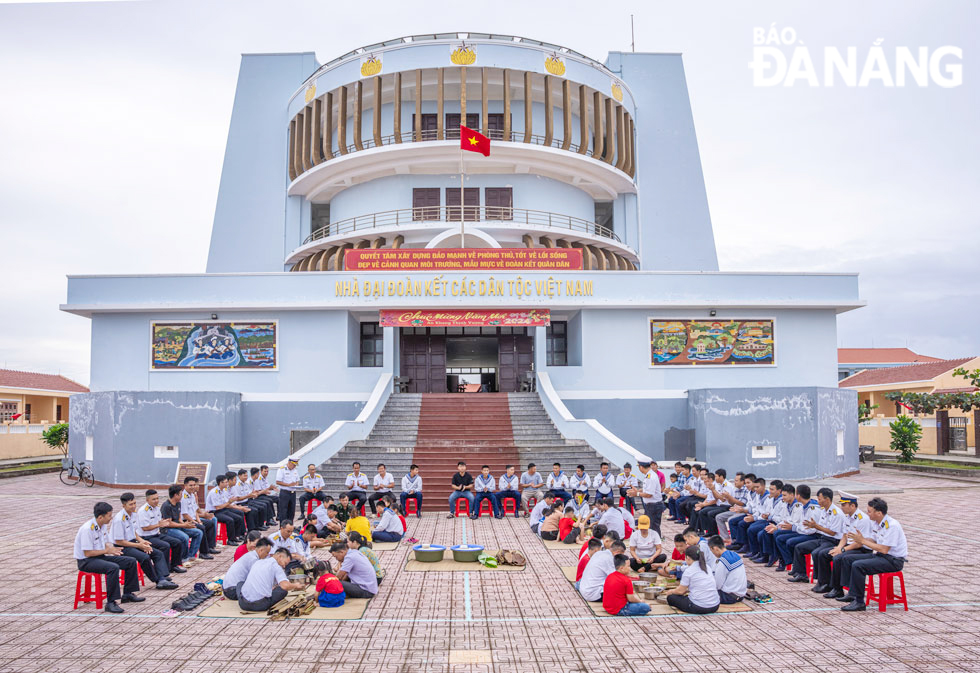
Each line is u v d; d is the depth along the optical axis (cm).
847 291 2617
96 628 890
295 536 1144
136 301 2520
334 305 2498
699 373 2569
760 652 793
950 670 736
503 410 2395
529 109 3103
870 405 4681
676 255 3741
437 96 3102
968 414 3478
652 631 871
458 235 2912
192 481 1282
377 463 2044
